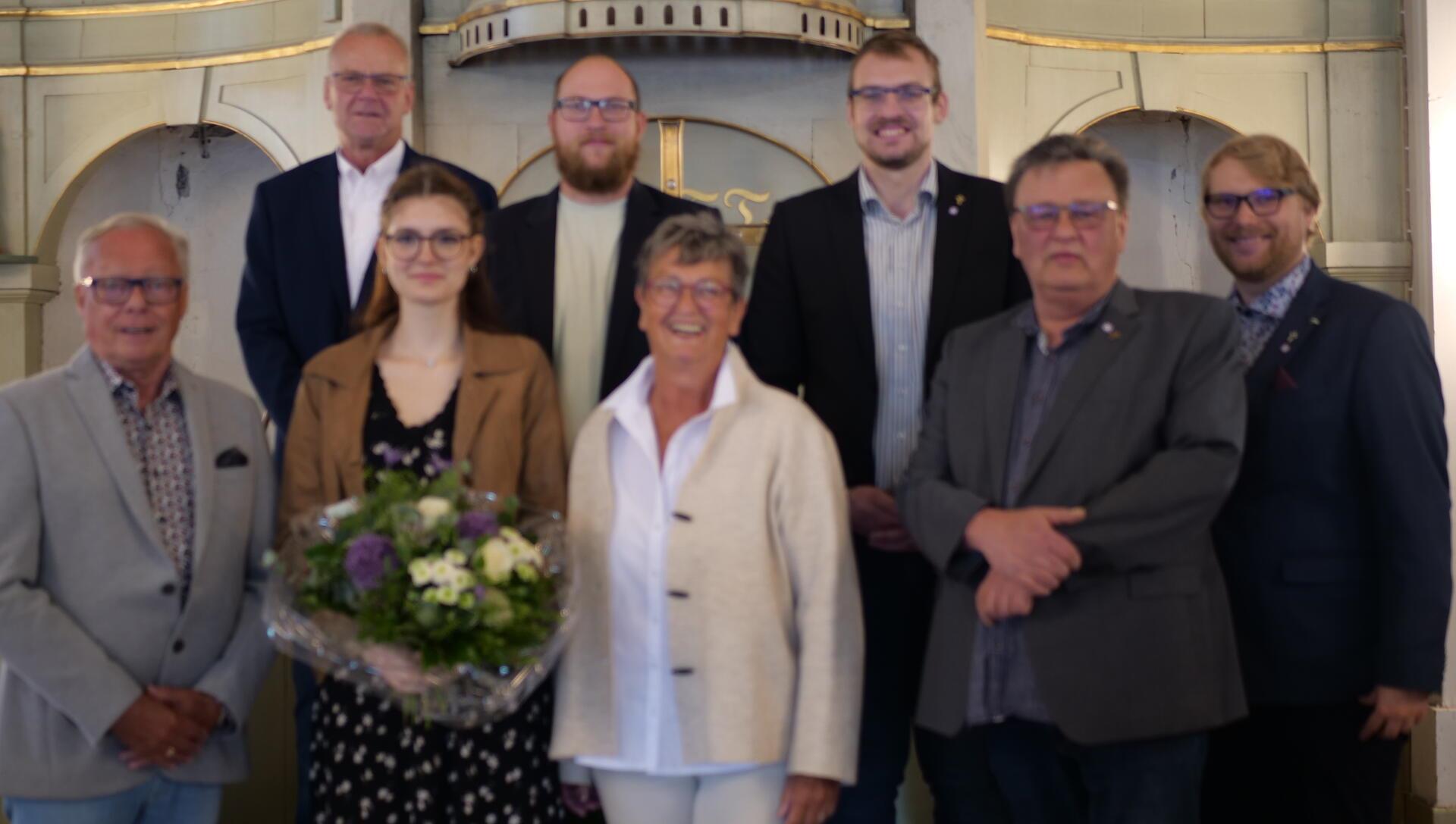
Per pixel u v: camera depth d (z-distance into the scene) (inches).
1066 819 108.5
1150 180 328.5
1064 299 106.3
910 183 132.7
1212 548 109.7
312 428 110.7
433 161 152.7
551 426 112.3
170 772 107.7
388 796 103.0
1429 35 223.1
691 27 247.9
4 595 102.0
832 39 258.8
